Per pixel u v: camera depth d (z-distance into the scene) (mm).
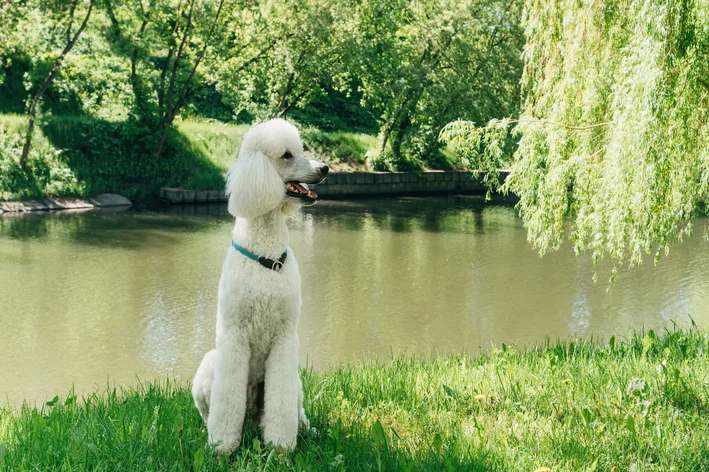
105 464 3289
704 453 3438
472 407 4406
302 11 24375
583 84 7309
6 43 21359
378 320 10797
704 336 6250
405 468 3111
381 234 18984
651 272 14719
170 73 26031
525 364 5469
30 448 3570
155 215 20609
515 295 12578
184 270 13602
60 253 14719
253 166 3424
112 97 24406
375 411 4375
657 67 5891
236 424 3486
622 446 3572
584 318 11156
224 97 25250
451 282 13461
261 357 3627
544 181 7543
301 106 28172
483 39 30469
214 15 23641
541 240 7688
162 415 4148
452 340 9844
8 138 21281
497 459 3369
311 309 11328
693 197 6645
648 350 5574
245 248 3498
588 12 7188
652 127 5879
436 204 26781
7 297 11281
